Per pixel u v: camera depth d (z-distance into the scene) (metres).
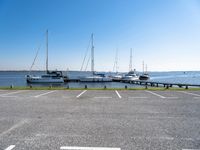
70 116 7.55
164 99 12.64
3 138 4.99
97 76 63.94
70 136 5.13
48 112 8.33
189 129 5.80
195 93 16.48
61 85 51.91
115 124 6.36
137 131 5.59
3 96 14.16
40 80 55.94
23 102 11.24
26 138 4.98
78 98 13.09
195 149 4.31
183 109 9.12
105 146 4.46
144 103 10.94
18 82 65.00
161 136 5.16
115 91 18.28
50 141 4.77
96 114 7.93
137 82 56.53
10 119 7.04
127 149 4.30
